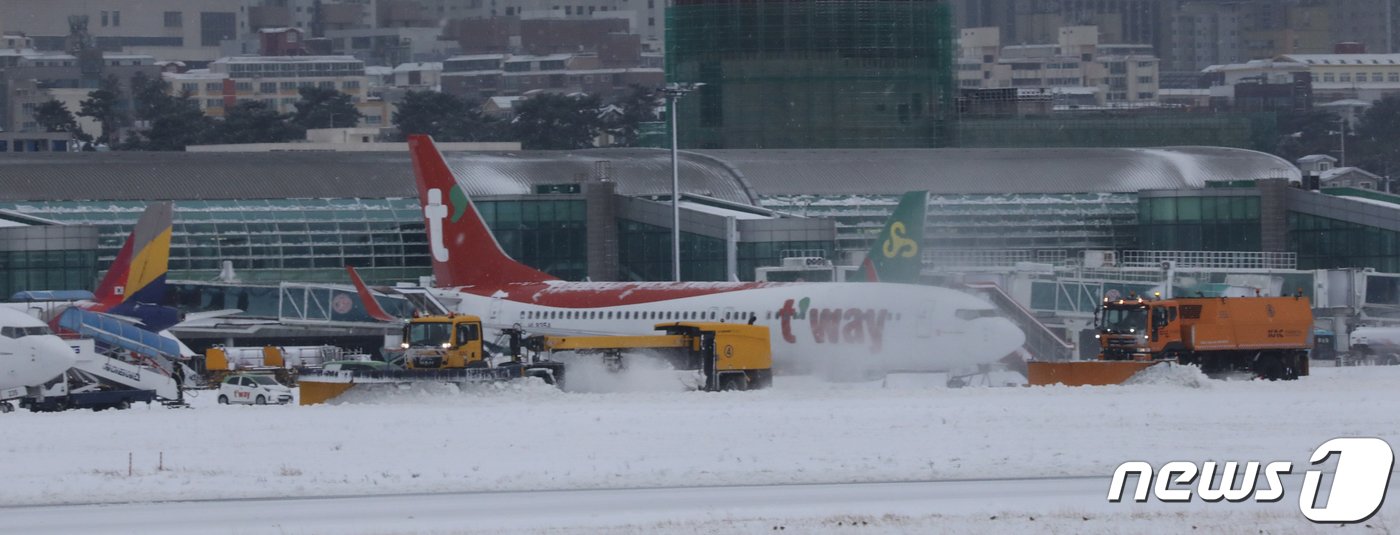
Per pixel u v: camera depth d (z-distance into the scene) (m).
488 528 148.00
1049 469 179.50
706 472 178.88
